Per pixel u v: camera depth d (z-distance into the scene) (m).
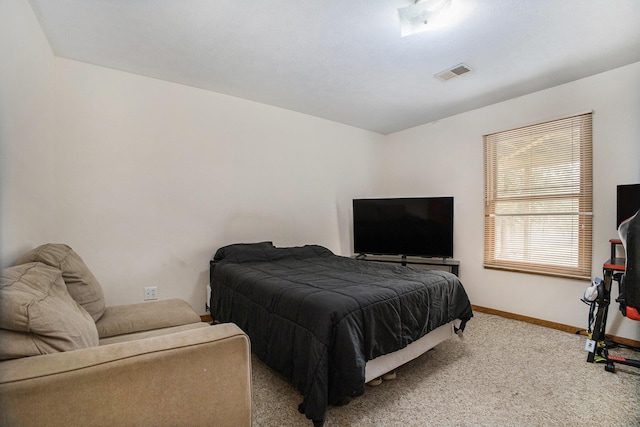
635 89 2.50
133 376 0.95
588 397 1.83
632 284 1.76
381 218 3.91
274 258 3.03
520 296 3.21
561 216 2.93
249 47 2.27
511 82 2.87
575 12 1.85
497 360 2.30
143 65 2.54
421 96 3.22
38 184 1.96
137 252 2.70
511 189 3.29
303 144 3.79
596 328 2.28
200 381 1.05
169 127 2.85
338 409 1.72
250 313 2.08
